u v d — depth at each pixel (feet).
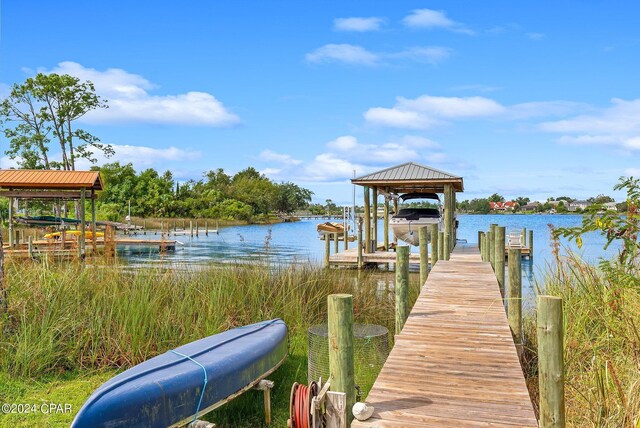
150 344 26.55
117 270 33.53
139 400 16.60
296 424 13.15
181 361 19.72
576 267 28.84
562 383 11.70
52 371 24.70
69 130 136.05
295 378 25.53
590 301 24.77
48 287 28.25
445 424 12.70
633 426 14.76
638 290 18.54
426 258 34.14
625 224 16.01
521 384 15.23
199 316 29.40
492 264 42.65
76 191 66.80
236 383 20.27
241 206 255.50
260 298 34.47
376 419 13.03
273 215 301.02
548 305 11.74
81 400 21.68
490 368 16.60
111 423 15.87
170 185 238.68
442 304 25.91
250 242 120.67
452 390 14.83
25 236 93.45
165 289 32.32
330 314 13.47
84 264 36.58
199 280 34.60
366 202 68.74
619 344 20.53
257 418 21.38
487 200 314.35
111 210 184.24
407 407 13.71
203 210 234.99
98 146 140.77
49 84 130.62
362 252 69.51
